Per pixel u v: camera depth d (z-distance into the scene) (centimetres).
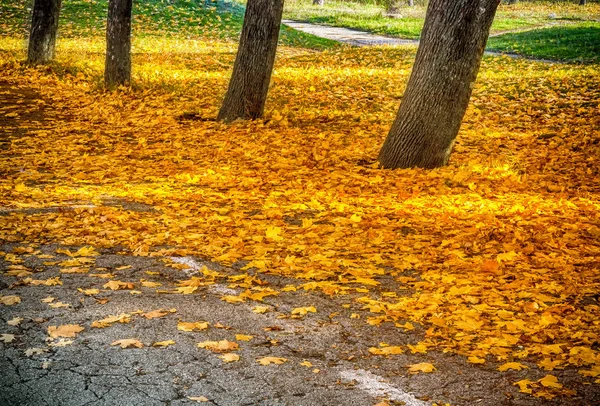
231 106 1370
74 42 2592
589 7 5131
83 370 407
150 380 397
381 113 1516
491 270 604
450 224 760
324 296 541
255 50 1348
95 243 662
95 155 1128
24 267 586
